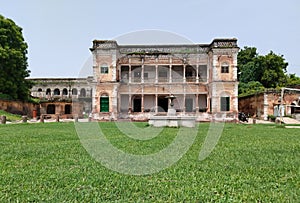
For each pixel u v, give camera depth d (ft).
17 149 33.99
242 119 129.49
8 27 144.36
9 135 51.62
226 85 128.06
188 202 15.39
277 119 120.26
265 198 16.07
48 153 31.24
